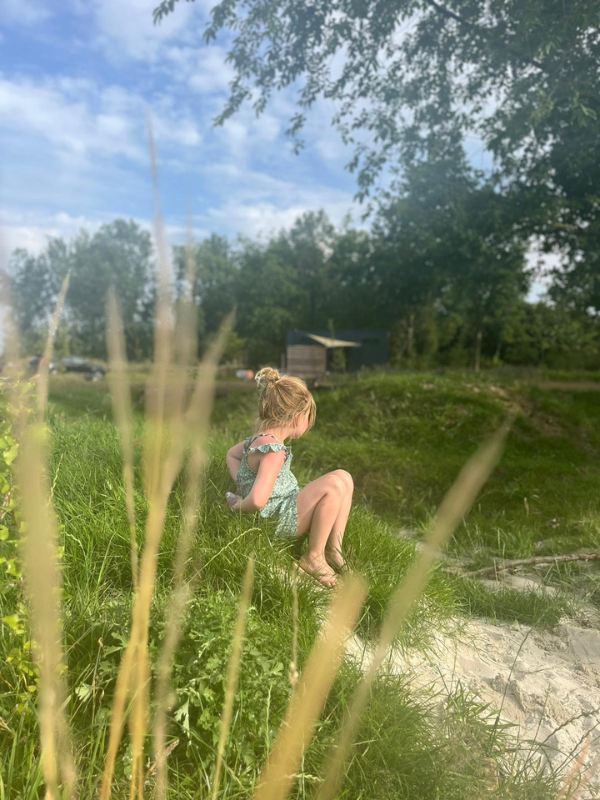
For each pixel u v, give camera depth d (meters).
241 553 2.62
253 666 1.83
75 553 2.41
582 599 3.73
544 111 8.87
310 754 1.71
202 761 1.64
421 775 1.83
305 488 3.15
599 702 2.53
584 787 1.92
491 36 9.39
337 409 9.27
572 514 5.68
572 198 12.90
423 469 6.82
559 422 9.00
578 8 8.02
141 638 0.56
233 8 10.28
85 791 1.45
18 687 1.60
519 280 16.86
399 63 11.30
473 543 4.97
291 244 54.81
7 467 1.56
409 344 42.91
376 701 1.98
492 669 2.73
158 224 0.33
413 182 13.74
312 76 11.32
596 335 34.34
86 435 3.80
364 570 2.93
